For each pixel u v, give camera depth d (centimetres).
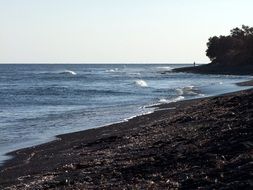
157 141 1692
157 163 1302
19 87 7750
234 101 2630
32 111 3894
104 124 2833
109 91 6431
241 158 1155
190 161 1252
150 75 13288
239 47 15900
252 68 12862
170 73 14762
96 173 1314
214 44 16512
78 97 5500
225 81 8431
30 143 2211
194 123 2048
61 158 1736
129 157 1487
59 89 7088
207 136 1588
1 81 10094
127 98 5153
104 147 1844
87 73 15650
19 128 2777
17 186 1317
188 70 15438
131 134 2092
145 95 5538
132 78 11344
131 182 1141
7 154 1930
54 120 3172
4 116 3494
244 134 1459
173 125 2130
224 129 1652
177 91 5831
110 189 1102
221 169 1102
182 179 1088
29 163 1712
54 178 1348
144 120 2762
